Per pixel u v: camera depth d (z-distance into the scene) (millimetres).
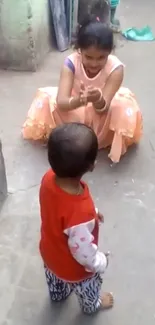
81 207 1856
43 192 1921
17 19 3990
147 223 2824
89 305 2297
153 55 4500
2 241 2711
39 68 4266
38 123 3287
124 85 4055
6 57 4191
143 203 2953
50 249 2062
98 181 3100
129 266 2588
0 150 2773
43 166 3211
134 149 3344
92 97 2932
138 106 3623
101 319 2365
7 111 3729
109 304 2398
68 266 2074
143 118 3658
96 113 3162
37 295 2461
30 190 3027
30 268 2576
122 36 4781
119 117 3152
